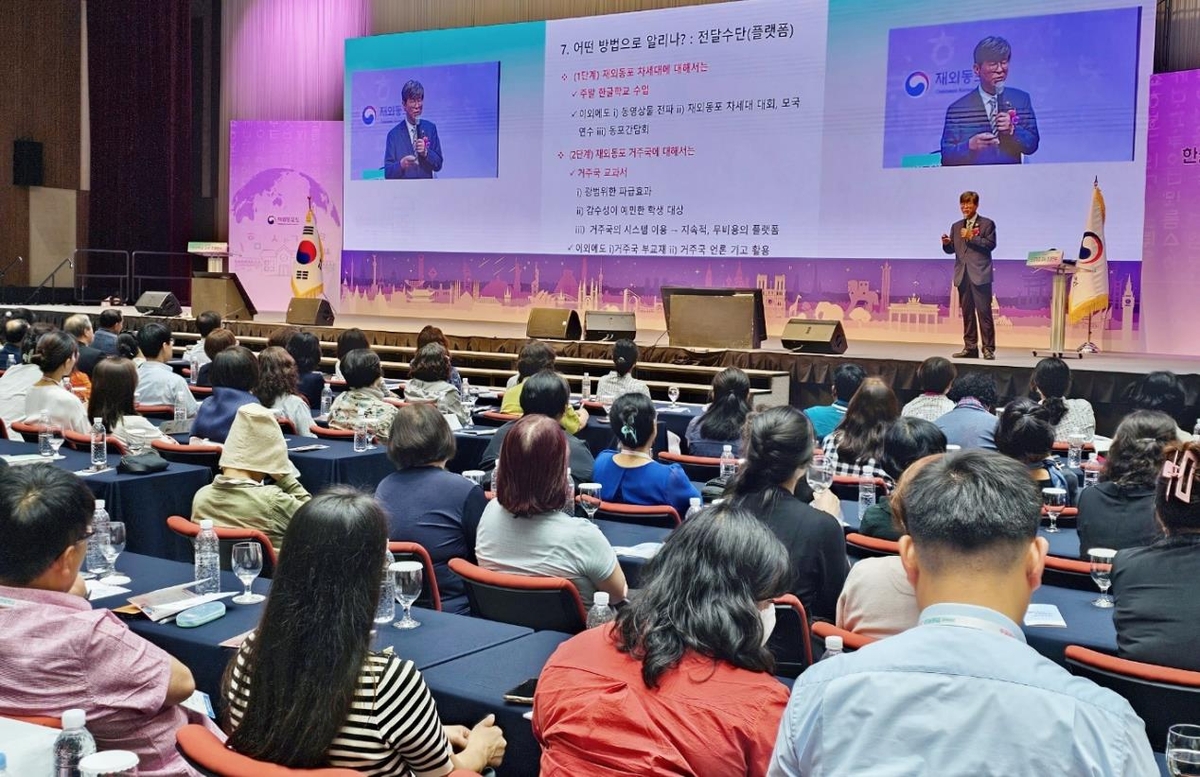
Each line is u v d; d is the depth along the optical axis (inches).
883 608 118.6
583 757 79.7
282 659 81.9
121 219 776.3
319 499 85.2
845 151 517.3
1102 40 459.2
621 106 568.4
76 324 372.5
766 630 88.0
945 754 55.3
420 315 639.8
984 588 59.9
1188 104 457.1
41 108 755.4
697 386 458.0
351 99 647.8
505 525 141.9
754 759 76.3
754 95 535.5
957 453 64.6
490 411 335.6
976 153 488.1
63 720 80.5
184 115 771.4
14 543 94.5
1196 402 390.3
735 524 83.4
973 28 483.8
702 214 552.4
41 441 239.0
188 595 134.5
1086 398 402.6
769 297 542.9
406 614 128.0
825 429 253.1
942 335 503.8
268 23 690.8
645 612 81.9
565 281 595.2
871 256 515.2
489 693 105.8
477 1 617.6
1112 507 151.9
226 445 189.6
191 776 97.5
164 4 757.3
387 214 642.2
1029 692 55.6
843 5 511.8
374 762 83.0
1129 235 461.4
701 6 545.0
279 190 681.6
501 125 603.2
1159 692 107.0
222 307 589.6
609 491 195.0
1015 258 483.2
